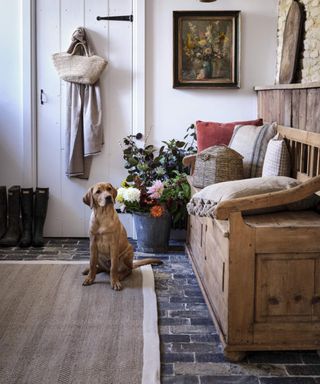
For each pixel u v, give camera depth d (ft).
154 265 12.04
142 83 13.96
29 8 13.71
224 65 13.88
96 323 8.73
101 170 14.38
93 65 13.58
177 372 7.27
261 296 7.47
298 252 7.40
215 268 8.57
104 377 7.02
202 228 10.09
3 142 14.25
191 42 13.80
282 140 10.54
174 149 13.75
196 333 8.52
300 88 10.18
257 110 14.03
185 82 13.94
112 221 10.28
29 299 9.75
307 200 8.23
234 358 7.55
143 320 8.82
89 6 13.88
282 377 7.15
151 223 12.88
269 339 7.55
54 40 14.01
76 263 11.95
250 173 11.30
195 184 11.50
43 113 14.29
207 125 12.97
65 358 7.53
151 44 13.91
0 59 13.97
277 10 13.73
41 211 13.96
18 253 13.00
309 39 11.22
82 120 14.05
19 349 7.79
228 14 13.67
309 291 7.49
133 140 14.19
